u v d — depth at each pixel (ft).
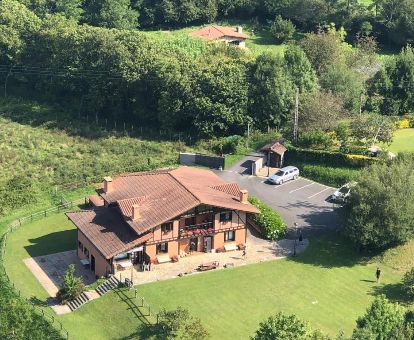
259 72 429.38
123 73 441.27
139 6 589.73
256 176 386.52
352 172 373.20
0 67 495.41
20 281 289.33
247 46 545.85
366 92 465.47
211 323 260.01
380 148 384.88
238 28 559.79
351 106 444.55
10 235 328.08
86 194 370.73
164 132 439.22
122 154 415.85
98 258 293.64
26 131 434.71
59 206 355.15
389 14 568.41
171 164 404.57
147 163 403.75
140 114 449.48
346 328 258.16
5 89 493.77
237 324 260.01
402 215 298.76
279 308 270.46
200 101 420.36
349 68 479.00
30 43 489.67
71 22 505.25
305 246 315.78
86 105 463.83
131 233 291.99
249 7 593.83
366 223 299.58
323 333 232.12
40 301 276.41
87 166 397.80
